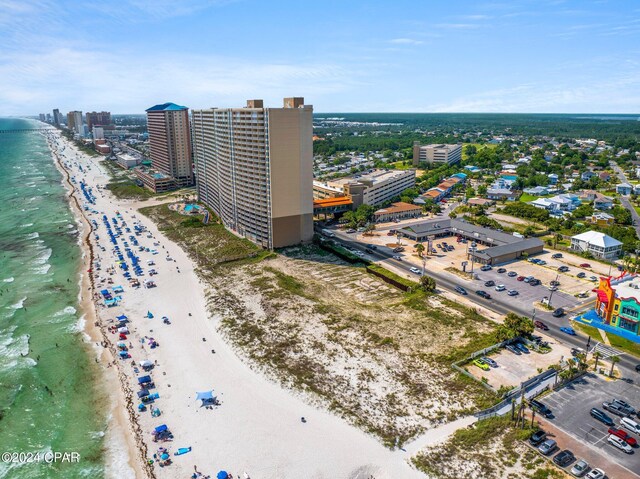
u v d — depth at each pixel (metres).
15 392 117.44
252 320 146.12
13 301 168.38
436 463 88.56
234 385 115.12
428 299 160.38
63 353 133.75
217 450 94.81
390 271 187.25
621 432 93.81
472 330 138.00
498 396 106.06
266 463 90.81
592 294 165.62
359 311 151.88
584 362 121.31
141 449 95.88
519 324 131.38
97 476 91.12
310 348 129.25
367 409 104.31
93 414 108.56
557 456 87.44
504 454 89.94
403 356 124.19
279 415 104.00
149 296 168.25
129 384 117.25
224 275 186.12
